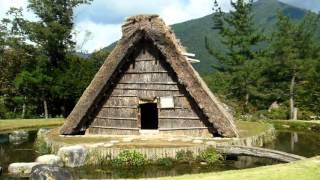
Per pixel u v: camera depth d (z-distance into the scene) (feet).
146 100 63.72
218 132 59.52
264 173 32.24
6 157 57.21
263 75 154.20
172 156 50.90
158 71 63.57
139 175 46.11
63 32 151.23
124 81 64.75
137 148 51.11
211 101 59.31
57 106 154.92
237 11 157.89
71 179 36.09
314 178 30.53
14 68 156.35
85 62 144.56
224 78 155.94
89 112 64.85
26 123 97.25
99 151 50.88
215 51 162.50
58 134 65.57
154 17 61.31
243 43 156.76
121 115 64.59
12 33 152.05
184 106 62.23
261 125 80.59
